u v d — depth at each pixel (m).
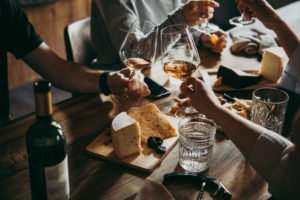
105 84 1.57
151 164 1.18
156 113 1.37
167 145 1.27
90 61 2.21
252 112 1.35
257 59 1.92
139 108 1.39
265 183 1.12
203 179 1.10
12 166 1.18
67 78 1.66
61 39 3.99
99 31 2.19
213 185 1.09
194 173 1.15
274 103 1.29
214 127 1.17
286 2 3.60
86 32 2.18
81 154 1.24
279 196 1.05
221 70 1.65
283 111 1.31
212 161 1.21
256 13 1.74
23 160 1.20
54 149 0.98
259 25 2.27
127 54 1.58
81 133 1.34
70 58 2.06
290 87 1.62
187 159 1.17
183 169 1.18
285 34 1.70
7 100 1.80
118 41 2.07
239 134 1.16
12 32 1.68
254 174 1.16
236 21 2.37
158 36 1.84
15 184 1.11
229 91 1.62
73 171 1.17
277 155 1.08
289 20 2.47
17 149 1.25
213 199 1.06
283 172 1.03
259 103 1.31
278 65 1.65
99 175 1.16
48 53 1.72
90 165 1.20
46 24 3.81
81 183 1.12
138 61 1.55
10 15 1.67
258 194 1.08
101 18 2.16
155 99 1.55
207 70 1.77
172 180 1.12
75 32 2.10
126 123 1.20
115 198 1.07
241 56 1.95
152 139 1.26
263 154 1.11
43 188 0.99
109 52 2.19
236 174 1.16
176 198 1.06
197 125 1.25
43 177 0.98
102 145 1.27
